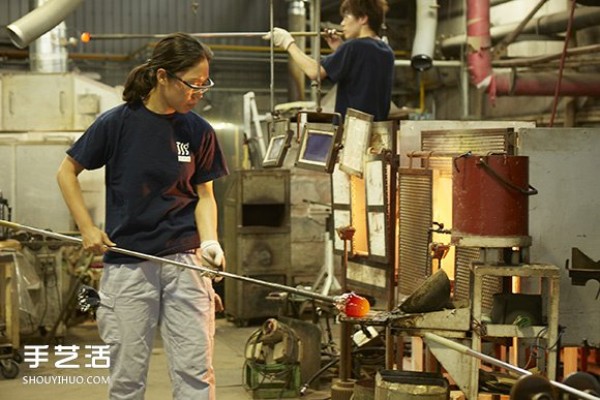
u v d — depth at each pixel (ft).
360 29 19.02
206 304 12.78
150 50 40.93
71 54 41.50
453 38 36.58
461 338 13.70
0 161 25.76
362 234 18.40
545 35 32.48
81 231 12.39
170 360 12.84
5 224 12.54
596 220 15.08
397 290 17.17
